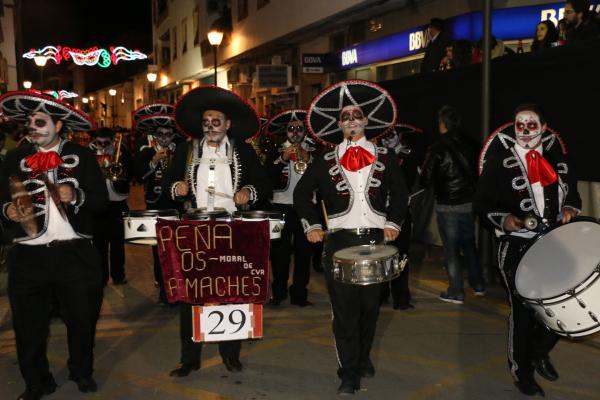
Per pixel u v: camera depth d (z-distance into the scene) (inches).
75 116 186.5
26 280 183.0
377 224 191.8
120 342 246.7
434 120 366.6
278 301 294.2
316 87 808.9
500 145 198.7
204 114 212.1
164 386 202.7
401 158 293.4
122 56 1072.2
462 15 506.3
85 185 187.6
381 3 572.7
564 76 271.7
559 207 190.7
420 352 230.2
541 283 168.2
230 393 197.0
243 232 195.9
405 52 580.1
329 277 191.8
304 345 239.9
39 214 181.8
